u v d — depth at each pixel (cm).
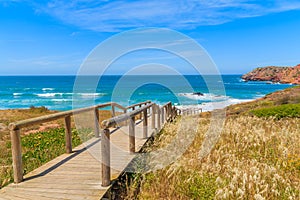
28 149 739
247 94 5034
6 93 5619
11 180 466
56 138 852
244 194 372
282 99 1800
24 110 2245
